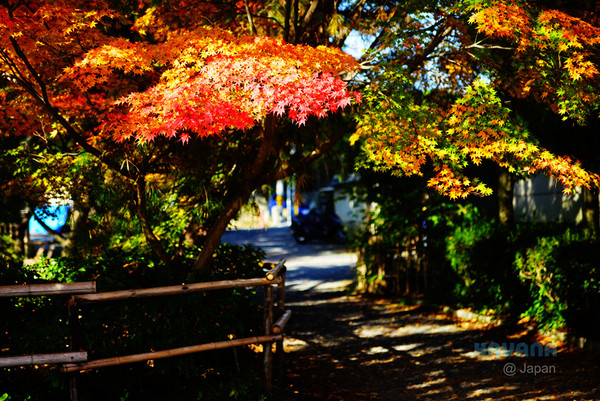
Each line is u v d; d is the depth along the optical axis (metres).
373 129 5.17
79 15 4.95
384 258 13.15
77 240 6.92
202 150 6.51
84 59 4.90
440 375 7.04
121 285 5.07
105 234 7.13
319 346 8.64
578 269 7.91
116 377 5.13
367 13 7.27
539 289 8.55
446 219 11.52
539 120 9.20
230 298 5.61
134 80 5.72
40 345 4.68
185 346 5.20
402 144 5.06
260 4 7.55
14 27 4.62
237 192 6.22
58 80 5.28
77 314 4.54
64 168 6.39
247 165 6.87
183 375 5.52
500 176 12.16
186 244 7.32
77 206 7.10
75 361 4.41
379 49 5.80
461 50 6.31
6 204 8.62
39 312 4.91
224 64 4.75
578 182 5.03
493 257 9.61
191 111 4.50
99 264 5.59
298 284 15.28
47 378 4.65
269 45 5.04
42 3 4.98
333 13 7.25
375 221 13.15
